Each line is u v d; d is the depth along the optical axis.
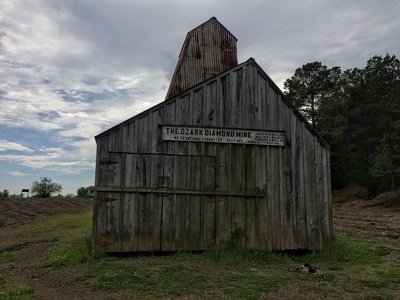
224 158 11.25
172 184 10.78
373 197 41.25
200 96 11.32
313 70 54.03
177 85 13.95
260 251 10.91
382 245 13.06
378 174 39.38
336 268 9.41
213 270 8.68
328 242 11.58
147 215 10.52
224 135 11.31
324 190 11.84
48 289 7.36
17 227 21.17
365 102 48.62
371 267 9.59
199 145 11.12
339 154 48.50
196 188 10.92
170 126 10.96
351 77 53.50
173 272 8.23
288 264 9.93
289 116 11.94
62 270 8.80
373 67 51.75
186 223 10.73
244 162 11.38
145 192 10.58
